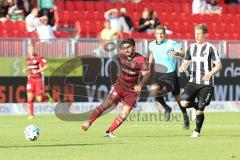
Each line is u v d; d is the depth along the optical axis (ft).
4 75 201.87
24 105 205.67
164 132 149.38
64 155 104.88
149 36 246.68
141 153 107.45
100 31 254.06
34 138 128.06
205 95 135.95
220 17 273.54
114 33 239.50
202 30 135.64
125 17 253.85
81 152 108.99
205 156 103.19
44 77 203.10
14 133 144.77
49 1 256.52
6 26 235.61
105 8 266.77
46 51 203.10
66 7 261.24
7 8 246.06
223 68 219.20
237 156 103.45
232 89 221.66
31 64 196.65
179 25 267.39
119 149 113.29
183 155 104.58
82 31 251.60
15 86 203.21
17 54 202.08
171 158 100.63
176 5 277.23
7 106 203.72
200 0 277.23
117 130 155.02
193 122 185.16
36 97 204.54
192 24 269.44
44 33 232.53
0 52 200.54
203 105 135.85
